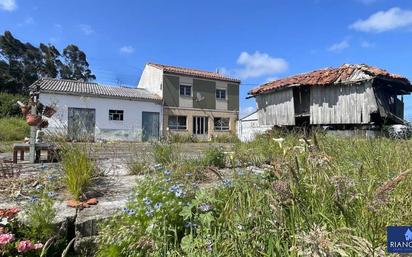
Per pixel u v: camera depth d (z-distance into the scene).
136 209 2.17
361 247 1.30
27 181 3.24
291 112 15.17
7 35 47.31
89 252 2.20
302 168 2.17
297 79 15.58
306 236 1.34
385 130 8.45
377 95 12.88
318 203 1.82
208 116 26.11
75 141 4.41
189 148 8.12
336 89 13.71
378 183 2.04
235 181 2.41
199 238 1.86
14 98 26.33
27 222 2.13
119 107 21.75
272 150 4.49
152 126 23.27
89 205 2.54
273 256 1.55
